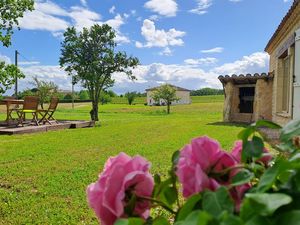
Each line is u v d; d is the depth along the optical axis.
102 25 20.56
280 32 10.40
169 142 9.23
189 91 65.50
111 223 0.78
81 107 45.84
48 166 6.20
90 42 20.62
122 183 0.79
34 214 3.69
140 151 7.69
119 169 0.80
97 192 0.81
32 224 3.43
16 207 3.92
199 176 0.72
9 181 5.12
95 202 0.80
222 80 15.58
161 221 0.76
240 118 15.37
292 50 9.19
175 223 0.70
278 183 0.71
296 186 0.67
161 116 25.48
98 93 20.47
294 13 8.06
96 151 7.90
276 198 0.58
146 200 0.82
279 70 11.68
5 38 14.99
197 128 13.00
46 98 33.31
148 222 0.78
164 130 12.70
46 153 7.65
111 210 0.77
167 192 0.86
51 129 13.12
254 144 0.84
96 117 20.20
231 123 14.91
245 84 15.05
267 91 13.84
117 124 16.28
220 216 0.58
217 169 0.78
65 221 3.48
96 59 20.39
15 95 23.89
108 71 20.81
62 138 10.47
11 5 15.04
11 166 6.21
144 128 13.71
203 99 70.81
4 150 8.06
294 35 8.39
